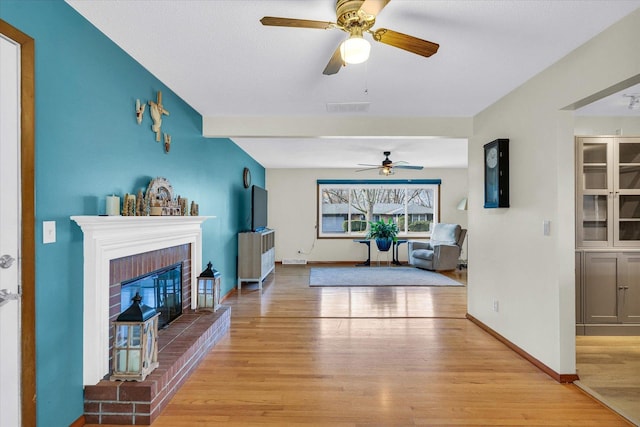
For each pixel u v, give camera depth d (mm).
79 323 1918
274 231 7445
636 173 3379
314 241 8195
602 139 3242
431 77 2758
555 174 2492
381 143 5281
